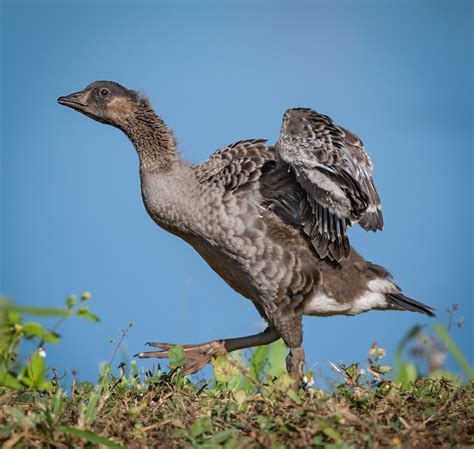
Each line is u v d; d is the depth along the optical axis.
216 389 10.07
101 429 8.18
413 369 11.47
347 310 11.62
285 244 11.08
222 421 8.35
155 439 8.07
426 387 9.46
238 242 10.94
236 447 7.65
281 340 12.12
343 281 11.45
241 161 11.16
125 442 7.92
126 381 9.80
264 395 8.98
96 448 7.75
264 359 11.75
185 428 8.30
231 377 10.30
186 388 9.71
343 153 10.84
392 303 11.86
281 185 11.04
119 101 11.95
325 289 11.30
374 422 8.05
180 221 11.27
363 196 10.60
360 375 9.94
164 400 9.12
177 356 10.20
